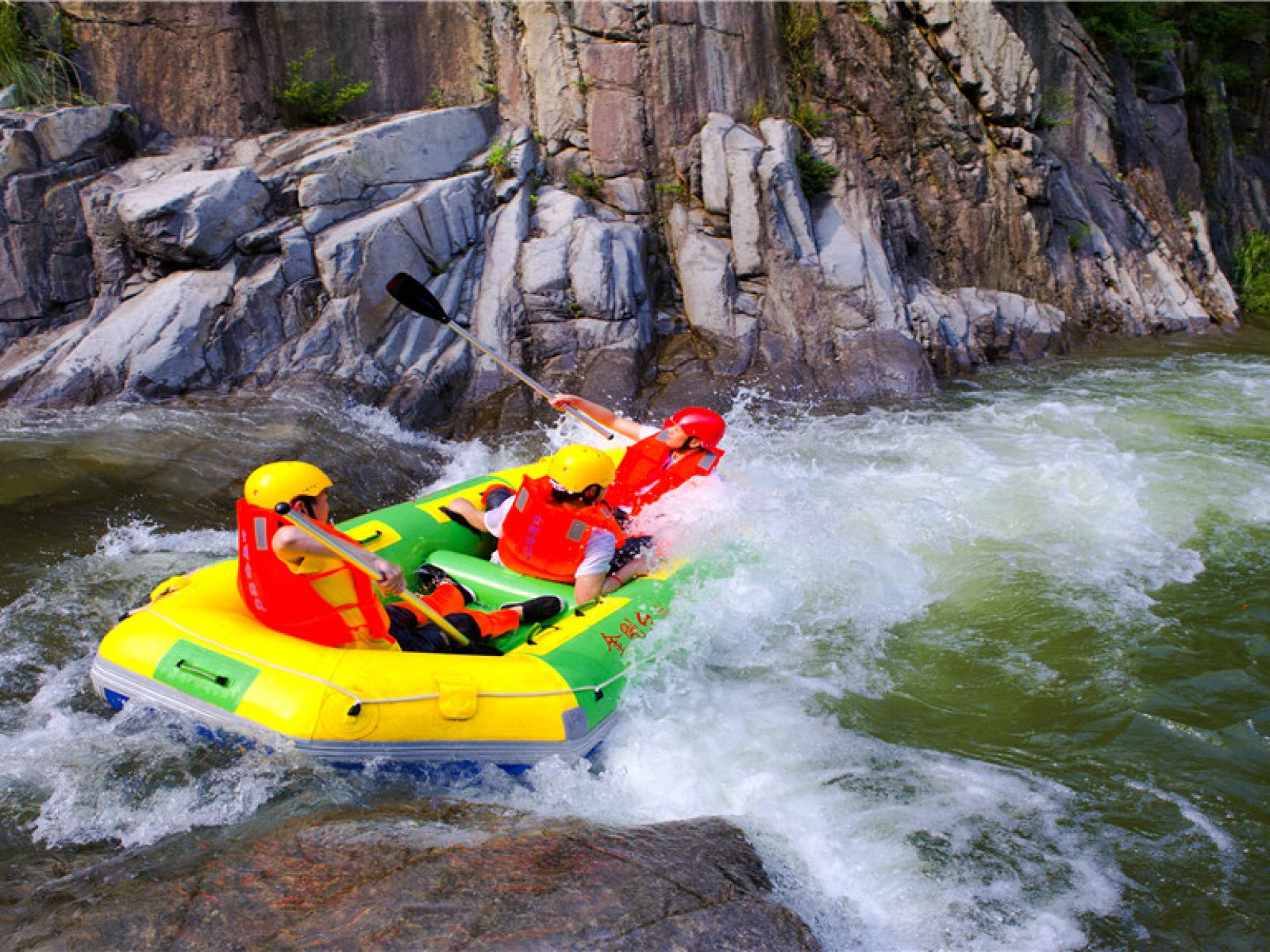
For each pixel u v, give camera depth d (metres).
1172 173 14.70
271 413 7.38
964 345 10.37
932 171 11.48
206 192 7.93
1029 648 4.87
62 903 2.85
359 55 9.82
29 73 8.48
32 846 3.17
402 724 3.55
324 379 7.92
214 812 3.34
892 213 10.95
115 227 7.97
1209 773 3.92
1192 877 3.34
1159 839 3.52
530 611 4.36
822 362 9.41
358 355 8.19
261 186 8.30
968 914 3.12
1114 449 7.69
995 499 6.66
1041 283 11.99
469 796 3.63
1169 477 7.09
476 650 4.17
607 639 4.21
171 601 3.88
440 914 2.76
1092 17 14.12
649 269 9.91
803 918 2.99
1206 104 16.03
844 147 10.57
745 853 3.26
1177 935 3.08
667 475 5.21
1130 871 3.36
